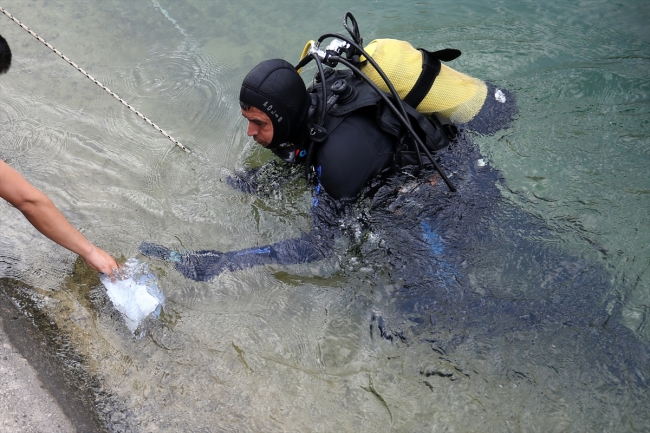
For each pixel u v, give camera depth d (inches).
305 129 93.6
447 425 83.4
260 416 83.3
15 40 165.3
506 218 104.3
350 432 82.2
